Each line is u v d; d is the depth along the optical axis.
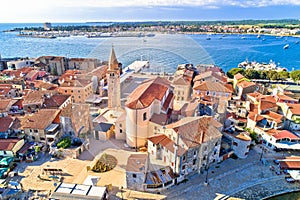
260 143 52.59
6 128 50.19
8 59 129.38
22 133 50.03
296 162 45.06
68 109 44.38
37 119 50.72
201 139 37.06
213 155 43.09
